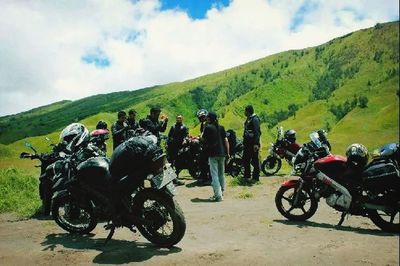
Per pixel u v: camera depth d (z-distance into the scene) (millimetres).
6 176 12703
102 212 6863
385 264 5500
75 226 7473
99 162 6848
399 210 7297
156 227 6344
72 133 8266
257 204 10344
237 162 15555
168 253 6105
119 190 6496
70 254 6199
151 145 6406
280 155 16141
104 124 11672
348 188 7652
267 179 14695
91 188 6820
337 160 7797
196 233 7312
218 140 10953
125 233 7379
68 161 7609
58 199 7523
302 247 6312
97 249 6422
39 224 8383
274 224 7965
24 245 6832
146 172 6316
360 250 6117
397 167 7371
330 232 7277
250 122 13773
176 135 14758
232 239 6855
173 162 14859
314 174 8094
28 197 11367
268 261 5684
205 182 14227
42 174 9250
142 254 6078
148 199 6363
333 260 5699
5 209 10086
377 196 7398
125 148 6434
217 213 9172
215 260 5750
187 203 10656
